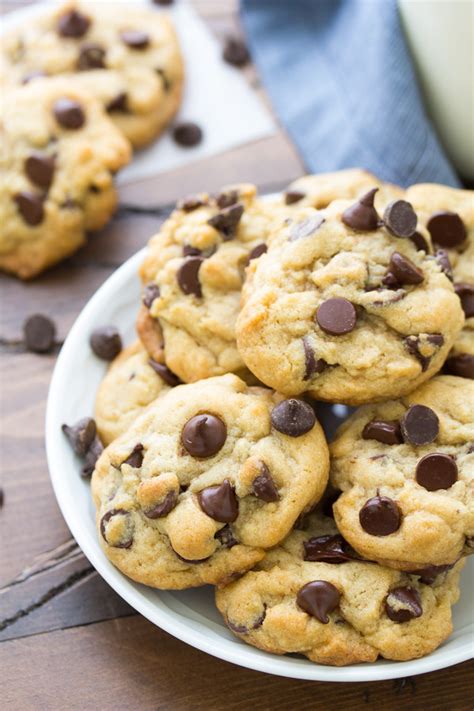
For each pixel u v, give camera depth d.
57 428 0.50
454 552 0.46
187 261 0.50
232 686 0.48
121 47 0.62
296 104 0.62
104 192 0.58
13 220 0.57
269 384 0.47
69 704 0.48
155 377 0.51
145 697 0.48
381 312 0.47
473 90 0.55
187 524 0.46
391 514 0.45
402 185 0.57
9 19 0.64
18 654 0.49
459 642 0.46
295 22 0.64
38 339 0.56
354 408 0.51
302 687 0.48
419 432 0.47
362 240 0.48
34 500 0.52
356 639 0.45
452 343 0.48
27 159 0.57
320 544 0.47
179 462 0.47
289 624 0.45
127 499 0.47
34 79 0.60
